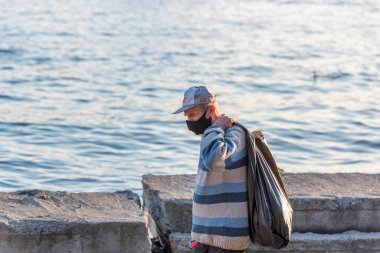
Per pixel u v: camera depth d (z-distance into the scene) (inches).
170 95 1357.0
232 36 2329.0
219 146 291.7
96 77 1531.7
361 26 2682.1
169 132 1034.1
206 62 1793.8
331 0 3570.4
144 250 369.4
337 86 1508.4
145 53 1919.3
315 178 432.8
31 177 797.2
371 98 1362.0
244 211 305.4
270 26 2632.9
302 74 1652.3
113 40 2161.7
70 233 363.9
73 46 1995.6
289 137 1015.0
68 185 766.5
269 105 1272.1
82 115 1143.6
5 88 1366.9
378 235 389.7
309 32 2486.5
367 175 440.8
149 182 422.9
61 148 935.0
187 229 388.5
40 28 2348.7
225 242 304.2
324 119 1144.8
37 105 1218.6
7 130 1028.5
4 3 3061.0
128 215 382.0
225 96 1363.2
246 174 305.9
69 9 2974.9
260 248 379.2
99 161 872.3
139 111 1187.3
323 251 382.9
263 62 1817.2
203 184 305.3
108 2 3314.5
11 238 359.3
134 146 953.5
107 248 367.2
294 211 388.5
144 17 2827.3
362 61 1878.7
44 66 1651.1
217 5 3302.2
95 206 397.1
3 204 391.9
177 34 2349.9
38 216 373.7
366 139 1005.8
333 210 390.6
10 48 1892.2
